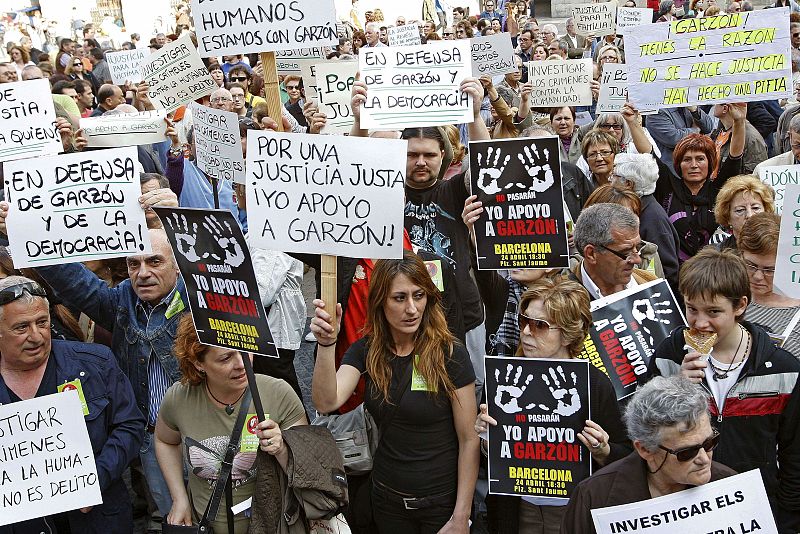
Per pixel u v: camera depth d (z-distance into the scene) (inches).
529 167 165.3
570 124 349.4
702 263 138.2
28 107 217.3
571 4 1066.7
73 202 173.3
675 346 148.3
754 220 166.2
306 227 147.0
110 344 219.3
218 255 135.2
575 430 139.9
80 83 454.3
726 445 140.9
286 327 211.9
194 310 142.6
